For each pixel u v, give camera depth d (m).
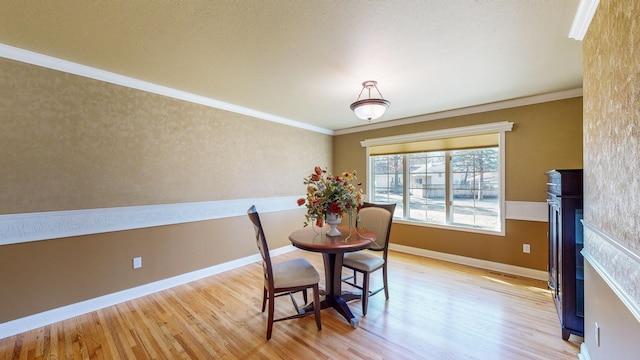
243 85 2.87
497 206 3.54
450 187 3.95
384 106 2.54
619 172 1.18
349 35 1.87
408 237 4.30
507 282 3.08
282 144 4.39
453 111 3.83
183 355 1.82
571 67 2.38
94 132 2.47
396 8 1.57
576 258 1.95
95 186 2.48
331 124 4.88
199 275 3.27
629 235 1.08
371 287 2.96
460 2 1.51
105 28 1.78
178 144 3.09
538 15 1.63
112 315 2.36
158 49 2.08
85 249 2.42
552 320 2.24
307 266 2.32
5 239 2.04
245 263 3.79
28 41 1.96
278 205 4.32
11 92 2.06
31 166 2.15
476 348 1.88
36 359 1.78
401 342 1.96
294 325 2.20
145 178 2.82
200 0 1.50
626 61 1.10
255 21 1.71
